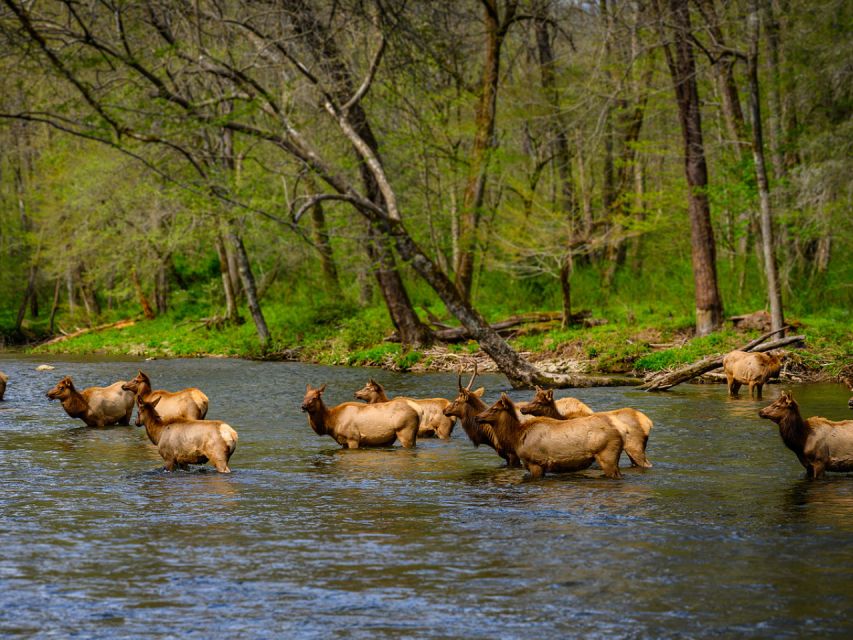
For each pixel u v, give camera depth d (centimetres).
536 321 5453
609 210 6009
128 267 7388
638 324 5128
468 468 2159
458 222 6297
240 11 4169
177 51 3756
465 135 5719
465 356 4962
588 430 2009
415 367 4906
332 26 4300
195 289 8181
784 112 5375
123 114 4097
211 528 1628
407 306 5416
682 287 5803
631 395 3481
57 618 1213
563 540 1529
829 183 4688
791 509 1719
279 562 1433
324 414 2486
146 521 1681
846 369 3800
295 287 7881
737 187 4925
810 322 4578
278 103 4331
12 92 3891
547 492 1884
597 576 1347
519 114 5688
